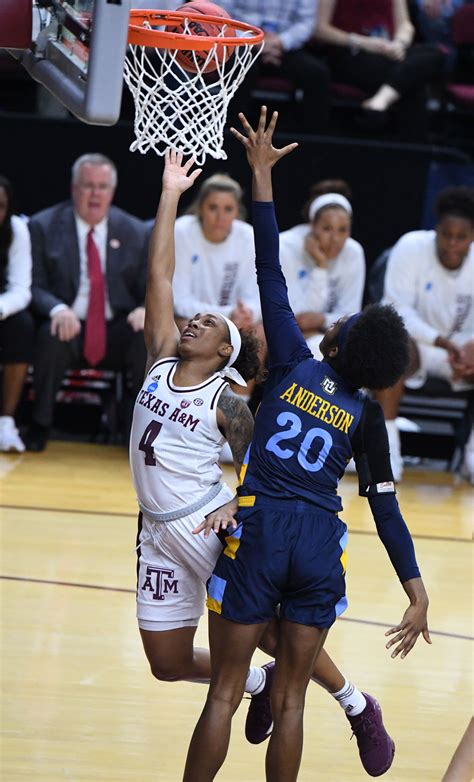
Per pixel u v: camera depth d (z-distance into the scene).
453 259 18.39
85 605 12.22
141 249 18.56
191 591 8.43
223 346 8.31
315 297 18.42
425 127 21.67
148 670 10.72
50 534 14.53
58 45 7.78
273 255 8.38
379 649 11.61
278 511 7.72
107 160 18.28
